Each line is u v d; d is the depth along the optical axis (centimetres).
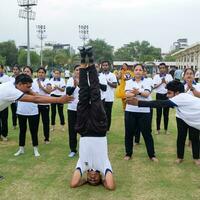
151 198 528
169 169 669
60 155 767
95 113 545
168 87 596
